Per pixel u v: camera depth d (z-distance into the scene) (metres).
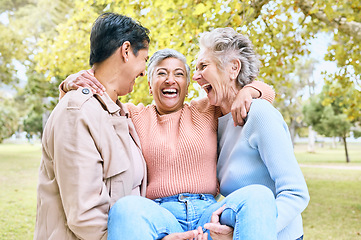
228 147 2.23
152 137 2.26
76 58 7.00
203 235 1.73
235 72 2.26
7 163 19.14
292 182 1.91
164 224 1.74
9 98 33.38
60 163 1.81
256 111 2.06
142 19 5.32
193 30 4.95
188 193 2.15
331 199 10.90
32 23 15.92
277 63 6.57
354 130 24.80
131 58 2.12
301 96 28.91
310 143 36.06
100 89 2.03
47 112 21.97
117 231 1.66
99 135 1.91
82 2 6.79
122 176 1.96
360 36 6.70
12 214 8.89
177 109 2.43
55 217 1.89
